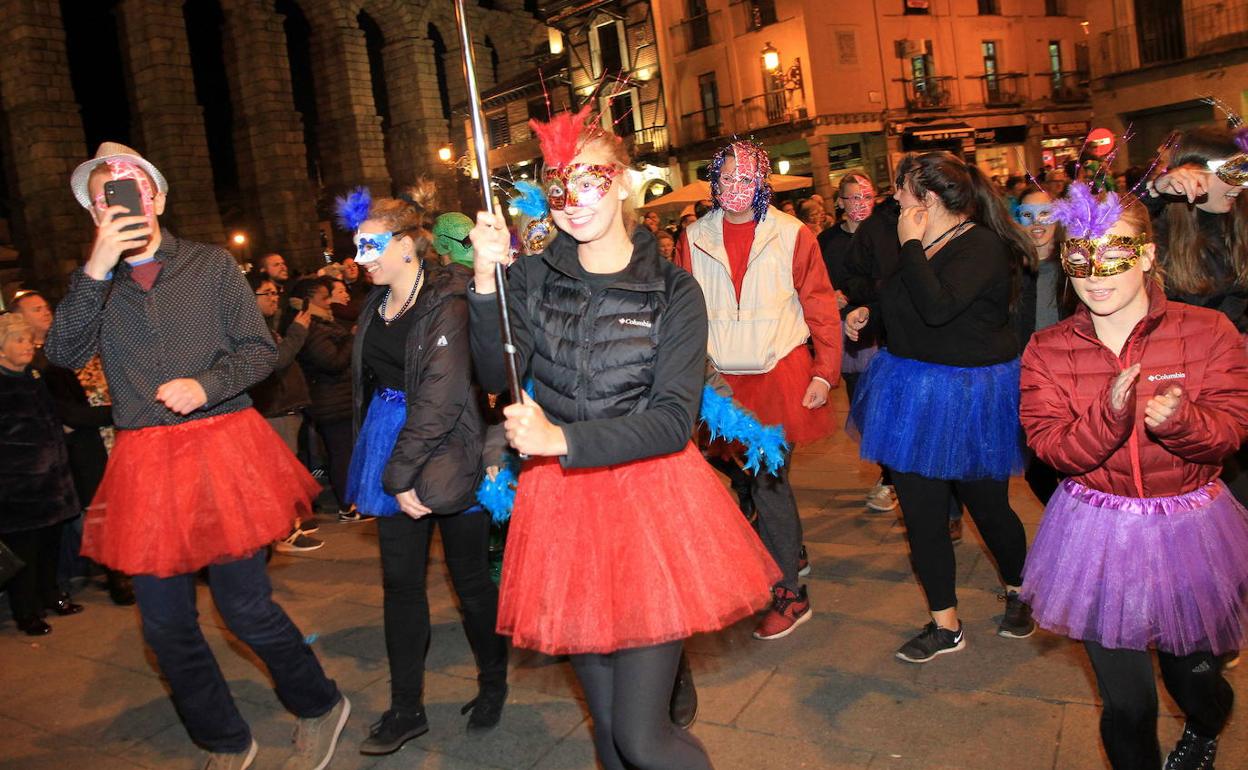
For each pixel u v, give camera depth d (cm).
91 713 410
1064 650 361
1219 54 1847
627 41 2902
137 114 3147
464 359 313
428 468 311
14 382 510
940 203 356
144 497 299
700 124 2822
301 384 675
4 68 2878
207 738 322
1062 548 242
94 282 289
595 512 220
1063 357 244
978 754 300
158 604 303
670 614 212
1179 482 230
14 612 514
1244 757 282
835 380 409
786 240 406
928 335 359
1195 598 226
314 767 337
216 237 3161
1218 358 230
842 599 437
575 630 213
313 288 665
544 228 338
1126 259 227
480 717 351
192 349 308
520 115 2950
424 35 3884
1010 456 353
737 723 338
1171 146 327
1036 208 448
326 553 613
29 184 2891
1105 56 2034
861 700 343
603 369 223
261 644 318
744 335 405
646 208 1828
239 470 309
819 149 2553
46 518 511
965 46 2805
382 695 397
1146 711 234
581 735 344
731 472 441
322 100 3728
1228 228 317
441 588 517
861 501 586
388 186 3762
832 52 2559
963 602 419
